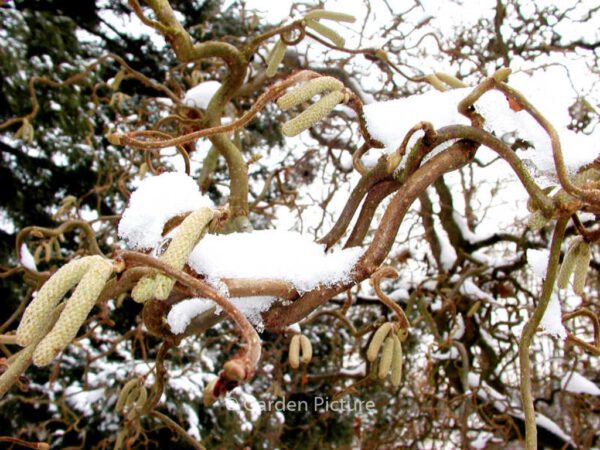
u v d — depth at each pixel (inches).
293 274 36.9
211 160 92.4
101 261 27.6
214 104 68.7
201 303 40.8
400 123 43.3
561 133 41.8
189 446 169.0
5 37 166.4
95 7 216.8
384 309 166.4
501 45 150.6
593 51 151.4
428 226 170.1
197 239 30.6
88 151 186.9
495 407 159.9
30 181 189.8
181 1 219.8
